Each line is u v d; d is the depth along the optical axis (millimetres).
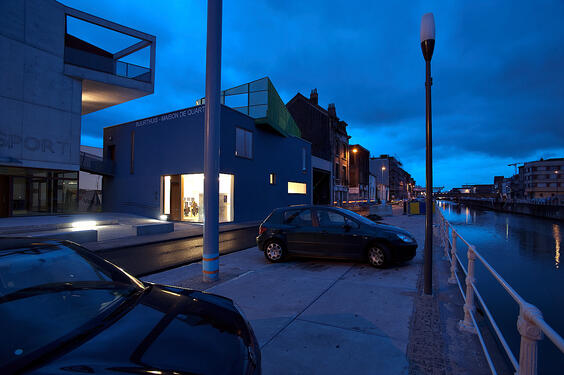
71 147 17750
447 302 4469
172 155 18266
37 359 1494
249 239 12312
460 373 2660
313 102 39188
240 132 19391
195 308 2283
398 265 6980
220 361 1714
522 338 1761
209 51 5613
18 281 2135
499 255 16906
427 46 4672
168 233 13922
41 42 16500
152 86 20500
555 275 12289
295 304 4391
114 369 1462
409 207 25047
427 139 4742
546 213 46312
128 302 2248
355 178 49312
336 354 2994
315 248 7008
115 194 21703
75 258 2584
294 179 26766
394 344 3186
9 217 16297
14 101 15555
